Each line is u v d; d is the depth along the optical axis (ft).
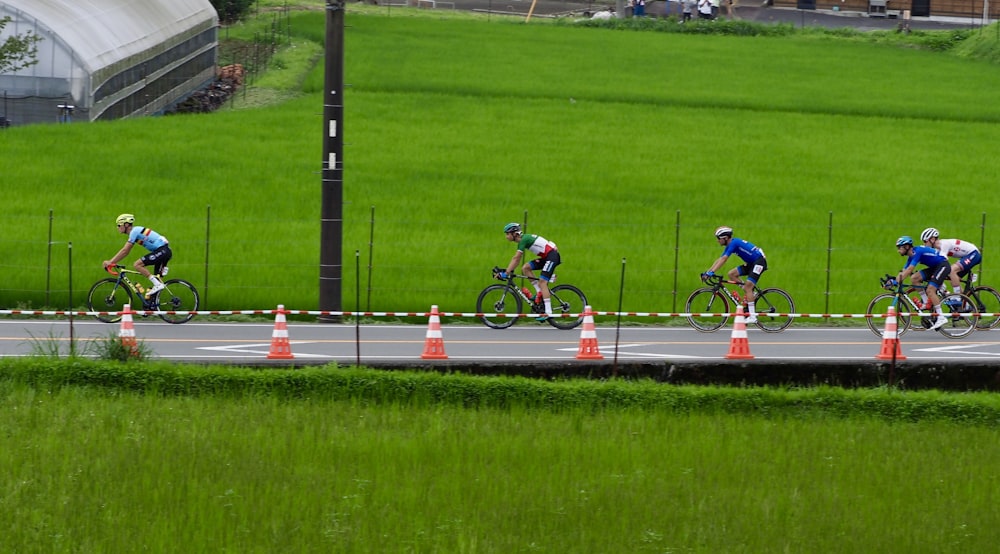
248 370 200.75
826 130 530.27
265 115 510.99
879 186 433.07
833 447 179.32
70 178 392.68
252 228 342.03
